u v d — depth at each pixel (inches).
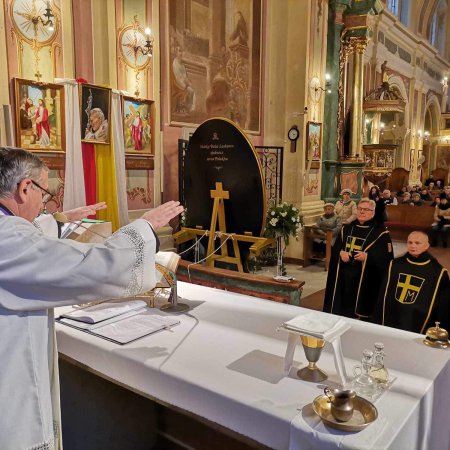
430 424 61.2
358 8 350.3
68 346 76.0
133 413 98.8
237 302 94.3
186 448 102.0
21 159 55.1
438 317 124.5
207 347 71.0
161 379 63.3
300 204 320.5
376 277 161.2
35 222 84.3
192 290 103.7
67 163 179.9
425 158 799.1
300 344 72.8
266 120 323.3
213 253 152.5
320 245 320.5
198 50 257.1
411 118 650.2
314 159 334.6
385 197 470.9
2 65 159.8
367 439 47.5
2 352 50.8
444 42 771.4
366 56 467.5
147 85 216.4
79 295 51.9
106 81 198.2
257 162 140.7
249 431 54.9
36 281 49.9
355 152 375.2
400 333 79.4
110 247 53.7
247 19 294.7
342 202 316.5
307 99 317.7
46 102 172.4
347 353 70.6
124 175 202.7
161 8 226.5
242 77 295.6
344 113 372.8
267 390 57.6
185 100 249.9
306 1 305.7
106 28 195.2
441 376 65.2
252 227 146.3
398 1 573.3
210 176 154.9
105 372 71.2
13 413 50.6
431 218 418.0
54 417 58.7
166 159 238.8
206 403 58.6
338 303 169.9
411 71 627.2
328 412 51.7
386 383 59.8
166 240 223.6
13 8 162.4
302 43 310.5
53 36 176.2
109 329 77.4
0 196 54.6
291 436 50.3
